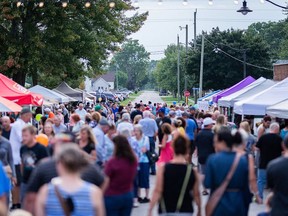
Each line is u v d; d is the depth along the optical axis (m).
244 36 69.75
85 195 6.18
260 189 15.16
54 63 42.59
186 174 8.55
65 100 39.31
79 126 17.20
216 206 8.71
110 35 46.72
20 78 43.59
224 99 31.56
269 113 19.33
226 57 67.94
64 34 41.97
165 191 8.55
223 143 8.92
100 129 13.69
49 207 6.16
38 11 41.66
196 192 8.69
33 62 41.19
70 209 6.15
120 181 9.63
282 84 23.89
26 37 41.62
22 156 10.98
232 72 67.44
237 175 8.75
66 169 6.23
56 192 6.16
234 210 8.68
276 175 8.59
